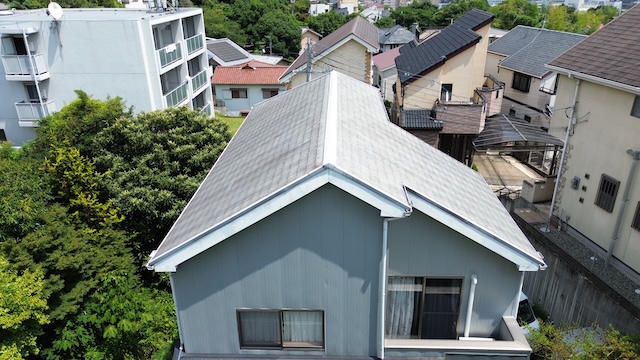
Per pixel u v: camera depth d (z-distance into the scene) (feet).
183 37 80.48
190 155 45.01
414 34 144.66
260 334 22.18
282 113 32.17
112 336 32.22
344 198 18.89
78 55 64.64
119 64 65.31
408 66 75.25
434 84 68.44
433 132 65.77
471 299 21.70
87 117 46.50
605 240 42.37
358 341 21.80
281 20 175.73
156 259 18.99
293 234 19.62
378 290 20.58
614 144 40.73
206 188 25.13
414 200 19.40
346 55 85.81
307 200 18.97
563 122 48.85
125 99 67.36
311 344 22.24
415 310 22.65
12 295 26.68
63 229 34.09
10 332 27.84
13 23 62.39
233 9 181.98
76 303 33.37
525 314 34.86
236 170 24.50
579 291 37.22
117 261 37.45
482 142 62.34
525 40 91.91
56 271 32.71
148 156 43.60
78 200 38.63
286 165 20.04
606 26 47.42
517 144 62.39
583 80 44.55
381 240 19.57
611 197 41.27
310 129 23.52
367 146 22.38
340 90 31.09
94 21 62.75
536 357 27.61
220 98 114.42
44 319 28.84
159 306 39.40
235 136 35.19
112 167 43.27
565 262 39.27
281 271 20.45
